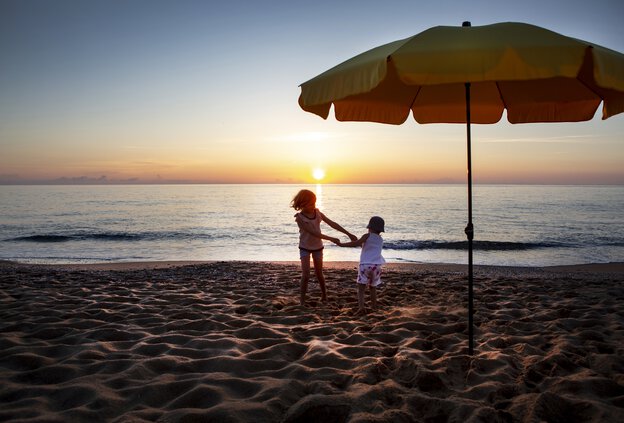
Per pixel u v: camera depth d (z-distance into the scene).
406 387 3.15
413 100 5.06
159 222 34.28
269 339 4.23
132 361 3.52
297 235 25.61
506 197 88.50
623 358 3.61
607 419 2.55
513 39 2.72
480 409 2.68
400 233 26.38
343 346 3.98
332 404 2.73
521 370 3.48
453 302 6.28
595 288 7.71
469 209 3.78
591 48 2.57
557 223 33.00
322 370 3.37
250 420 2.59
